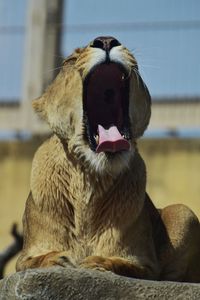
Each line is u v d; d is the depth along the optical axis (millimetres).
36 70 31797
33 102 15250
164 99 30984
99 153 13984
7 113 31703
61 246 14453
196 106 30812
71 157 14422
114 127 14047
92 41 14266
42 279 12078
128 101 14273
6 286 12188
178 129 30734
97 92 14477
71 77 14500
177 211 15852
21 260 14516
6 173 31281
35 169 14766
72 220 14477
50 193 14516
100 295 12133
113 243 14336
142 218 14703
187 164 30531
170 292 12211
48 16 32312
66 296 12094
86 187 14367
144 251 14547
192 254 15852
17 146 31391
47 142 14922
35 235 14617
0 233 30703
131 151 14141
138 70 14281
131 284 12211
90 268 13391
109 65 14102
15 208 30984
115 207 14391
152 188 30594
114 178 14266
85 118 14297
